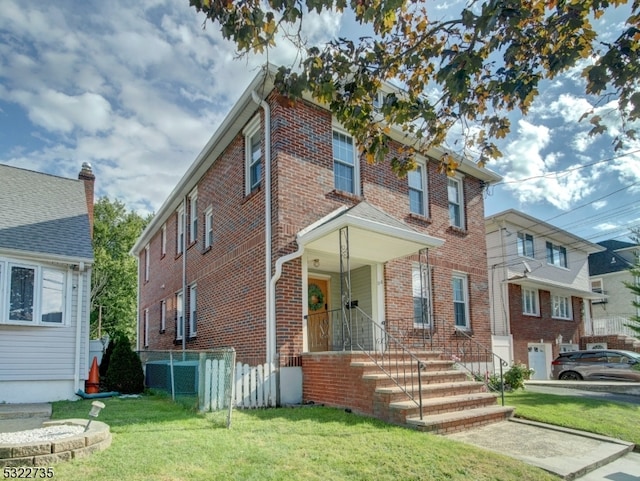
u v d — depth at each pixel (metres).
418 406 7.19
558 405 9.83
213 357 8.51
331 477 4.81
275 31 4.69
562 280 23.97
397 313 11.52
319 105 10.84
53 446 4.85
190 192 16.08
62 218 12.57
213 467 4.88
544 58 4.95
